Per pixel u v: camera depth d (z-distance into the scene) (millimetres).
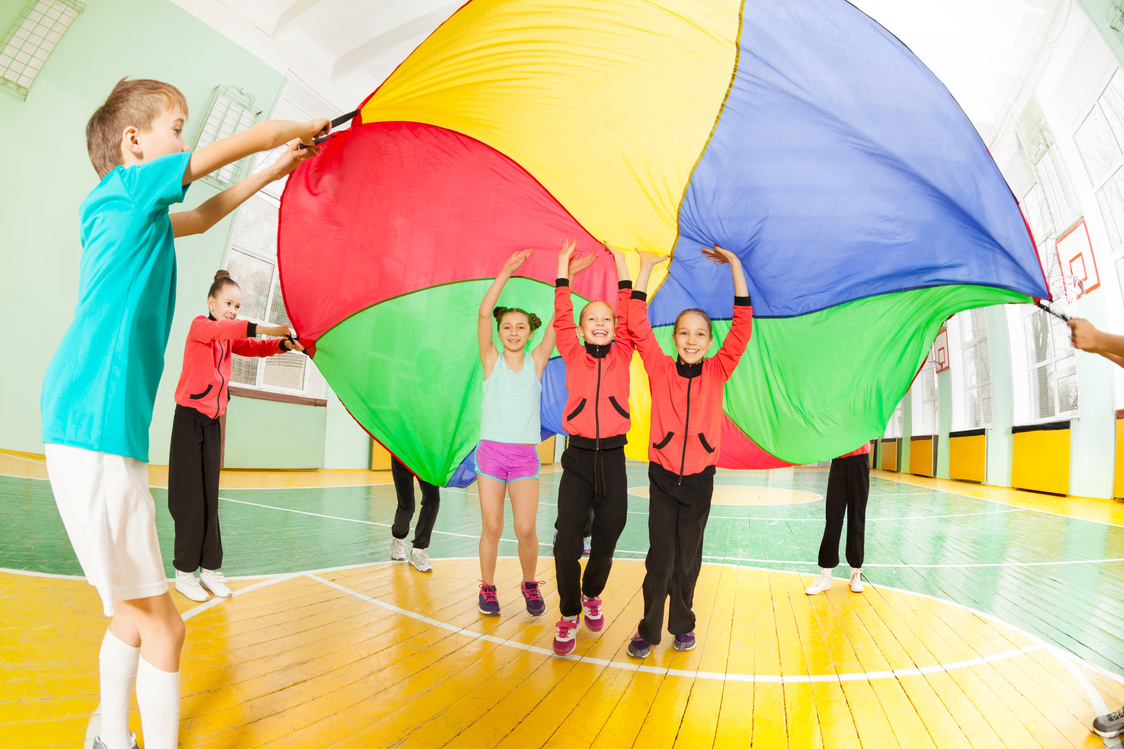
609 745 1615
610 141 2836
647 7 2301
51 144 6582
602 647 2416
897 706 1970
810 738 1720
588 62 2520
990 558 4672
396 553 3764
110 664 1286
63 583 2668
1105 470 9289
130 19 6926
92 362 1199
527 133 2883
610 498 2375
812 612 3033
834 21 2199
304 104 8875
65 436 1163
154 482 6285
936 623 2912
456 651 2277
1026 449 11141
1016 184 11094
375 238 3039
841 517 3438
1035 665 2395
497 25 2352
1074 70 8594
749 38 2326
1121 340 1739
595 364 2455
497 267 3338
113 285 1232
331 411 10070
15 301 6367
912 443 17391
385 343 3123
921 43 9539
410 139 2904
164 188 1242
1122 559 4719
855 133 2471
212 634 2312
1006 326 11906
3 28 6238
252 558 3631
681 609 2328
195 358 2736
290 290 2883
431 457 3246
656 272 3467
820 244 2826
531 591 2760
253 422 8711
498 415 2709
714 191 2859
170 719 1248
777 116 2533
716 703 1930
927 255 2658
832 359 3057
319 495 6797
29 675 1797
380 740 1583
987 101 10820
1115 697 2104
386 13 8242
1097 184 8898
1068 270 9836
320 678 1972
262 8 7906
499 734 1647
